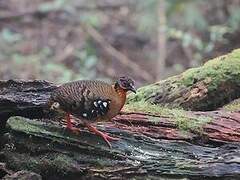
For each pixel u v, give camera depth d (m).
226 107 10.81
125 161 8.39
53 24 26.53
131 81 8.36
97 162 8.41
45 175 8.55
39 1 27.91
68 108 8.27
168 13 24.05
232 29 22.52
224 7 24.08
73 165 8.38
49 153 8.60
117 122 9.49
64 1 27.39
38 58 23.81
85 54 24.61
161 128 9.39
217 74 11.08
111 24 26.84
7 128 8.93
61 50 24.83
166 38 24.22
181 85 11.08
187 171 8.20
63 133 8.71
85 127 9.03
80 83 8.35
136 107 10.15
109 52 24.83
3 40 25.00
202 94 10.89
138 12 26.38
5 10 26.88
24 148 8.69
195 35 24.28
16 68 22.86
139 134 9.11
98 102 8.12
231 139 9.21
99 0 28.25
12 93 9.77
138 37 25.97
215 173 8.12
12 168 8.68
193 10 23.52
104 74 23.61
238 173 8.07
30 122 8.87
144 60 24.75
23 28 26.20
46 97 9.62
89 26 26.14
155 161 8.41
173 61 24.11
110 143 8.64
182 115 9.79
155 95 11.06
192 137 9.22
